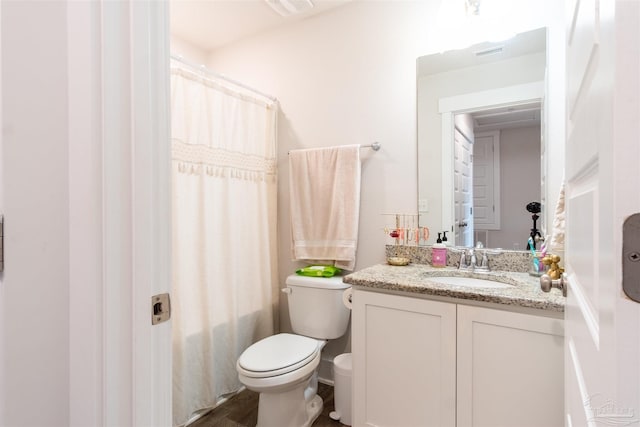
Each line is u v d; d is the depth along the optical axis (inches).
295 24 88.9
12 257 26.6
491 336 48.1
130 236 24.3
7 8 26.1
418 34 73.6
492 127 66.8
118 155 23.8
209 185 73.4
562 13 60.9
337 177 79.9
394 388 56.1
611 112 14.1
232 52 99.4
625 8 12.8
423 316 53.3
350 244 78.5
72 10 23.5
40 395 25.6
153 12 25.7
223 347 77.1
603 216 15.9
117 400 23.7
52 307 25.0
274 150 91.2
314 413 70.4
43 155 25.1
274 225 91.4
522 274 61.2
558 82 61.3
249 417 72.4
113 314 23.6
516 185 65.0
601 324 16.4
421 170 73.6
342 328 75.9
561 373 43.7
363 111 80.1
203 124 72.2
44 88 25.0
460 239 70.1
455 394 50.7
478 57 67.9
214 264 74.6
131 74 24.3
